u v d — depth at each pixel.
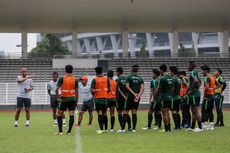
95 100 27.05
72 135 25.61
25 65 77.81
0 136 25.38
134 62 79.31
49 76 76.25
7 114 52.31
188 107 30.44
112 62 78.50
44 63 78.12
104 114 27.48
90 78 65.00
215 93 32.16
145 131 28.03
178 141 22.48
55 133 26.86
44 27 81.56
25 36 84.19
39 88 65.19
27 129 30.27
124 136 24.89
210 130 28.56
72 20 74.75
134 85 27.00
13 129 30.30
